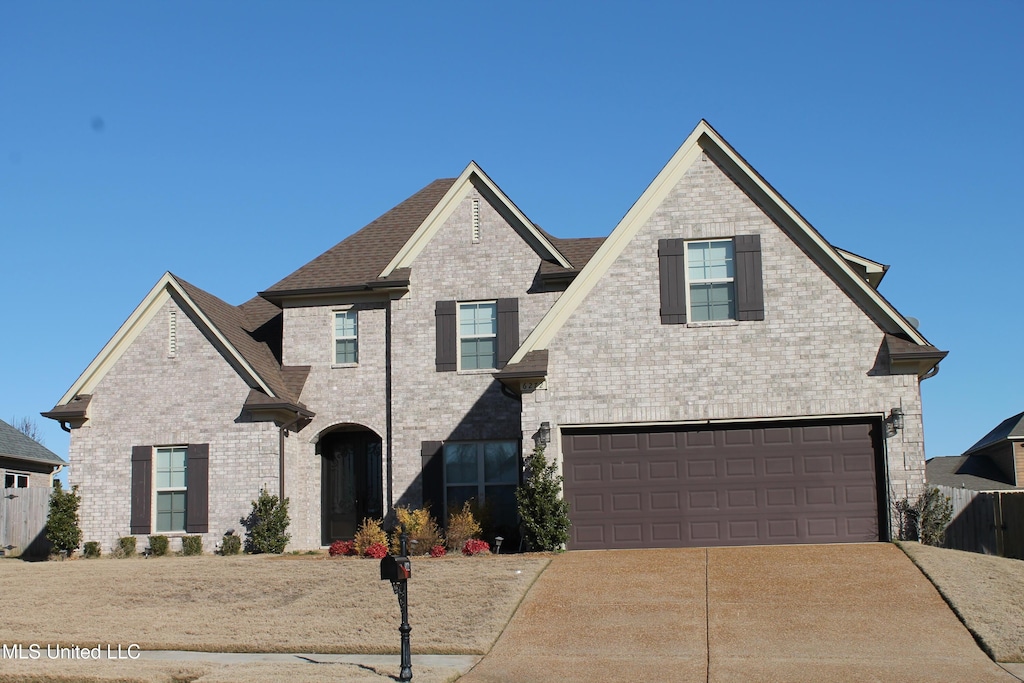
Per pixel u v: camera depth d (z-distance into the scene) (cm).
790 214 2241
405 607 1348
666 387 2239
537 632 1584
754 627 1566
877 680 1308
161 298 2741
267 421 2631
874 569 1870
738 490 2214
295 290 2800
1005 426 4491
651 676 1347
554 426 2259
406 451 2672
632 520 2230
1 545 3117
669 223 2292
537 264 2683
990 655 1416
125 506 2669
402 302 2736
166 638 1603
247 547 2589
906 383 2173
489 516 2467
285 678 1329
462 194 2750
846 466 2192
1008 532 2278
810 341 2214
